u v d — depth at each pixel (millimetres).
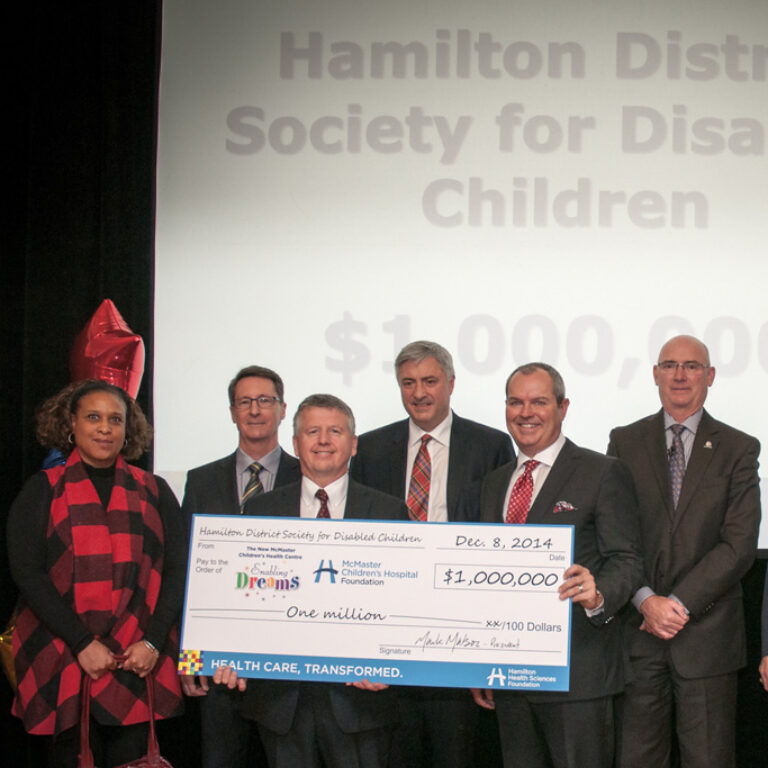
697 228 3895
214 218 3986
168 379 3947
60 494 2916
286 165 3984
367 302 3939
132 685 2854
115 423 2953
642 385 3869
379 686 2867
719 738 3158
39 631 2869
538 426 3008
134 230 3963
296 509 3039
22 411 3988
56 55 4043
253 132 3998
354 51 3996
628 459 3354
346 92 3990
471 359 3902
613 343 3885
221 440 3924
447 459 3430
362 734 2945
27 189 4016
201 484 3350
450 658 2863
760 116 3928
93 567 2855
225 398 3934
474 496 3264
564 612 2850
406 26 3994
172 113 4023
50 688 2816
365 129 3975
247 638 2900
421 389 3391
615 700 3260
